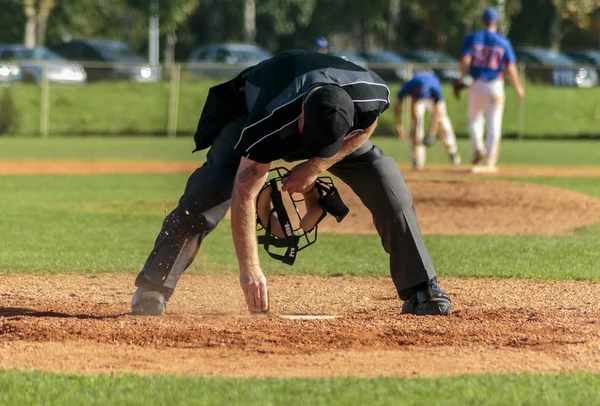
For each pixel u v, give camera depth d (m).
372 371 12.11
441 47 143.75
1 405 10.61
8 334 13.95
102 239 26.62
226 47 112.12
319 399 10.77
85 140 78.38
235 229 14.17
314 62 13.17
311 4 157.00
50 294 18.72
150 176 48.72
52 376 11.76
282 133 12.81
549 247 25.75
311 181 13.77
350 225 30.11
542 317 15.62
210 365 12.40
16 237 26.69
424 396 10.90
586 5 142.75
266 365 12.39
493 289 19.69
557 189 34.56
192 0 123.94
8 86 83.31
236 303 17.72
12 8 135.00
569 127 84.06
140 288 15.77
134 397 10.88
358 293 19.45
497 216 31.56
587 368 12.35
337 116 12.31
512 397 10.89
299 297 18.92
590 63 117.69
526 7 156.38
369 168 15.43
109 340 13.66
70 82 88.62
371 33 159.75
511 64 44.44
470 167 51.59
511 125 84.25
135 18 152.25
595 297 18.69
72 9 147.88
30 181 45.34
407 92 47.38
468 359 12.74
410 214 15.78
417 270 15.86
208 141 15.02
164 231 15.46
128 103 84.62
